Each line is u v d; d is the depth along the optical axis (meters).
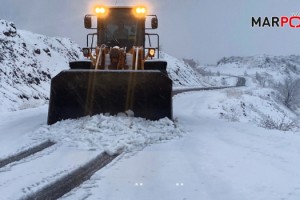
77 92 8.41
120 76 8.16
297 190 4.31
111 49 9.43
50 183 4.54
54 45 34.62
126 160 5.77
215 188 4.44
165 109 8.46
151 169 5.27
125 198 4.11
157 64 9.95
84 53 10.26
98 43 11.00
